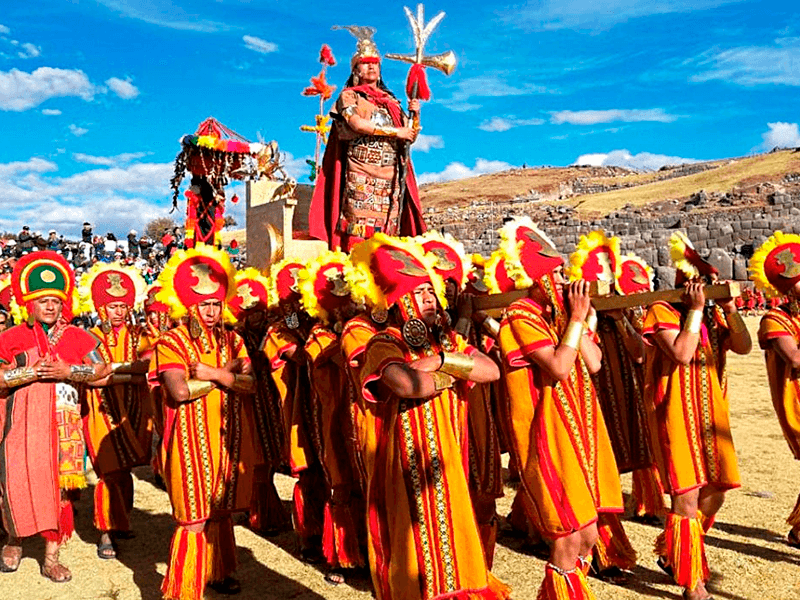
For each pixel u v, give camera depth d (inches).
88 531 279.0
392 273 163.5
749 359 693.3
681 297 196.7
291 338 241.9
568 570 162.9
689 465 201.3
